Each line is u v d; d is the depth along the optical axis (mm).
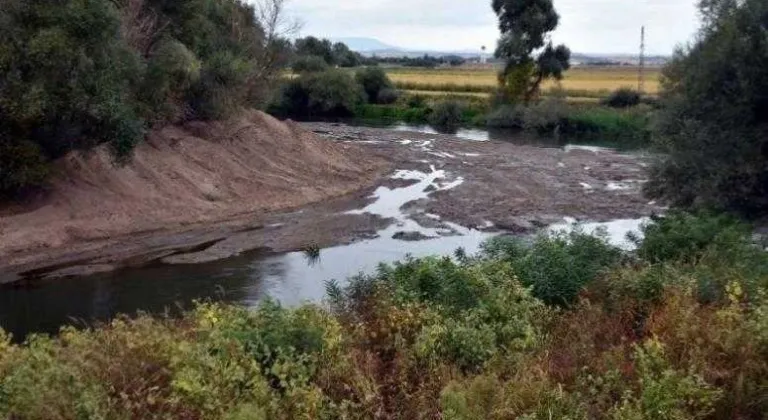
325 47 81812
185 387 7738
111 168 25891
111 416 7387
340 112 68062
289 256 21469
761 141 19375
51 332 15453
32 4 20812
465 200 29141
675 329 9320
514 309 10812
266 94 39812
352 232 24281
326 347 9195
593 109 61062
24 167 22000
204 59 33062
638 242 16203
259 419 7430
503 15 64062
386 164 37844
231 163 30859
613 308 10945
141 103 26328
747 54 19344
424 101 68750
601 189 32031
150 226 24281
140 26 27266
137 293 18016
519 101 64250
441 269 12016
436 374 9008
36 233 21797
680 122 20969
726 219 16125
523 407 7840
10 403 7402
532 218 26359
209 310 10547
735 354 8578
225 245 22609
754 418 7848
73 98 21391
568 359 9133
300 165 33500
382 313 10570
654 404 7539
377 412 8195
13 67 20484
